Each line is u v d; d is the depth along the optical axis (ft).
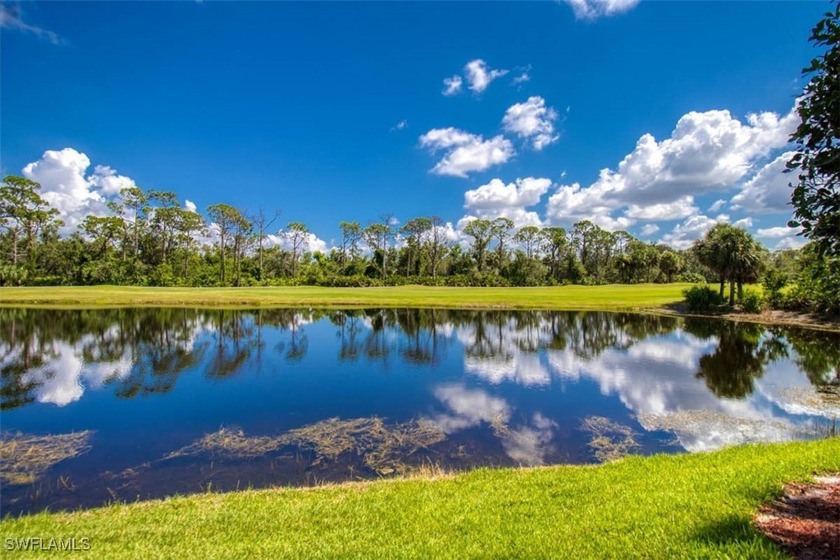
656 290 188.85
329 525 16.76
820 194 12.24
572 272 284.82
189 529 16.83
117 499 23.73
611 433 33.86
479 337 83.15
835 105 11.50
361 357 63.87
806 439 32.32
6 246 211.61
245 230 237.25
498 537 14.62
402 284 259.60
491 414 38.27
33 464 28.09
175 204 233.14
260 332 86.94
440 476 24.38
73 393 44.47
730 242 119.65
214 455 29.60
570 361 61.62
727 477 18.42
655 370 55.88
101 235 220.23
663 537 13.39
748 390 46.32
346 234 288.92
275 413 38.45
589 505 17.01
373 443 31.68
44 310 114.11
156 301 137.28
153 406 40.37
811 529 13.16
